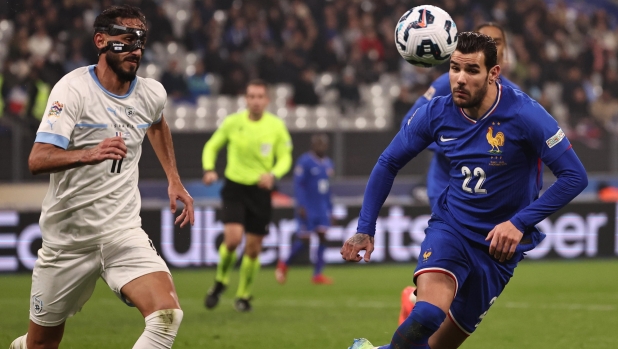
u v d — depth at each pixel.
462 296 16.06
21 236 44.28
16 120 48.69
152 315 14.77
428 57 16.98
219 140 34.09
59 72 56.28
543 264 49.53
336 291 39.59
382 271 47.56
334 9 72.88
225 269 32.31
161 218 45.62
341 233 49.81
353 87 65.19
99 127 15.28
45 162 14.19
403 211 49.84
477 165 15.58
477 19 74.12
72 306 16.20
